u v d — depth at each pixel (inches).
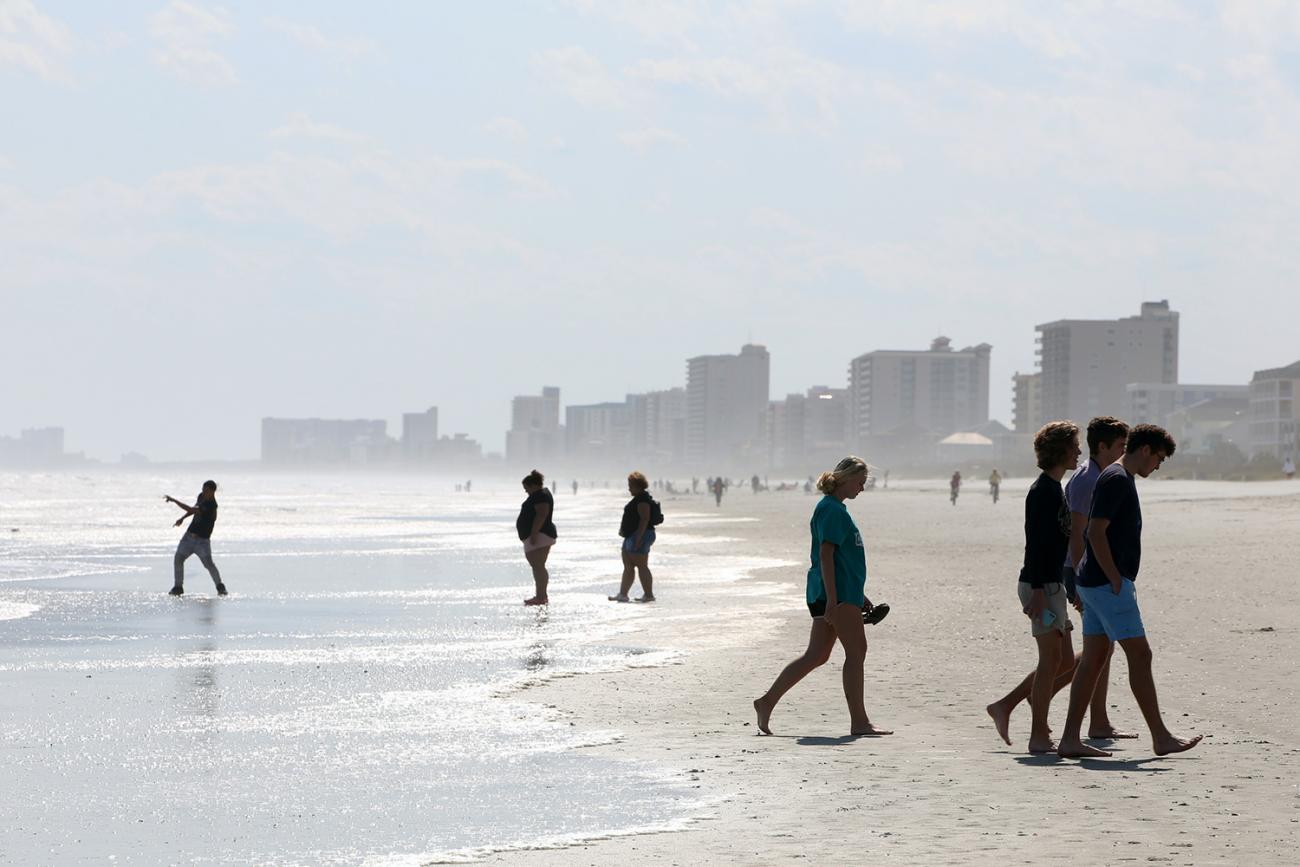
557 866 633.0
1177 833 669.9
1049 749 901.2
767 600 2203.5
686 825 711.7
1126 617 859.4
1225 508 5733.3
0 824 730.2
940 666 1355.8
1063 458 905.5
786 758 895.1
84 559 3555.6
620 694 1202.6
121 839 694.5
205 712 1115.3
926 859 628.1
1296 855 625.6
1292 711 1046.4
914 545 3846.0
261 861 650.8
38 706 1148.5
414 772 865.5
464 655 1504.7
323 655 1508.4
